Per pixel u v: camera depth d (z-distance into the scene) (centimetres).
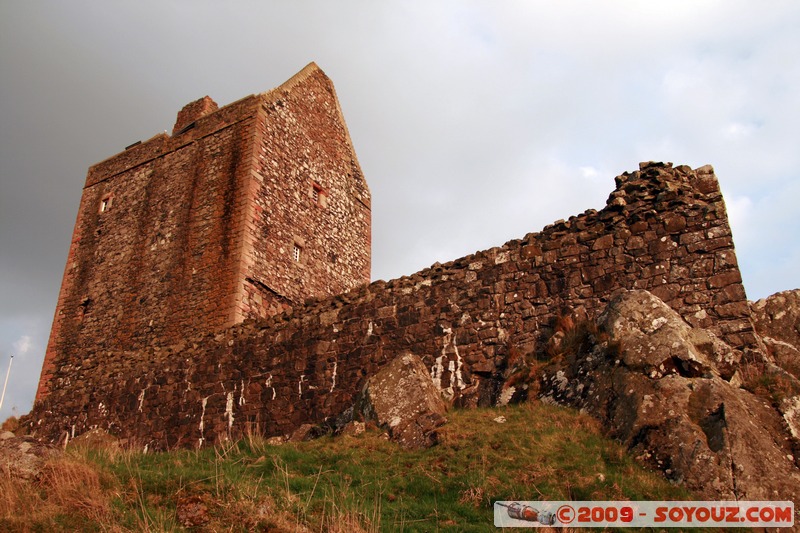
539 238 1339
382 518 769
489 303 1323
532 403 1062
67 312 2325
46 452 794
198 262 2056
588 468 835
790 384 918
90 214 2495
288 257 2147
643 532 732
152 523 672
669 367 947
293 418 1448
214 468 901
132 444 1545
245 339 1627
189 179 2250
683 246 1169
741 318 1067
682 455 811
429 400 1102
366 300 1489
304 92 2491
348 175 2614
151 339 2038
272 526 697
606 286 1210
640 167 1319
